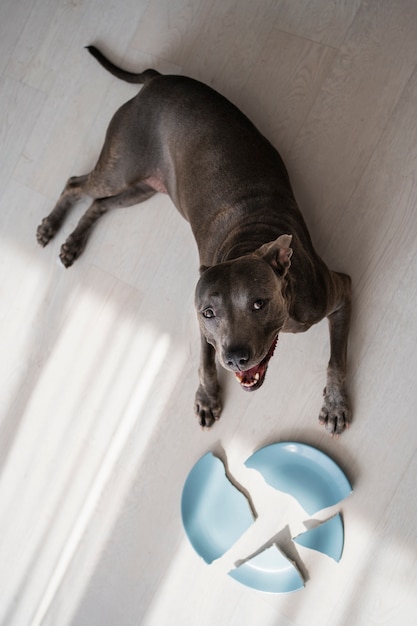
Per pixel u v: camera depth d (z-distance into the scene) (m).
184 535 1.51
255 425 1.49
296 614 1.41
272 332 1.16
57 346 1.68
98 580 1.56
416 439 1.39
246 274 1.13
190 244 1.58
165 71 1.65
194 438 1.53
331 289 1.32
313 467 1.43
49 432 1.65
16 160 1.78
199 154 1.39
